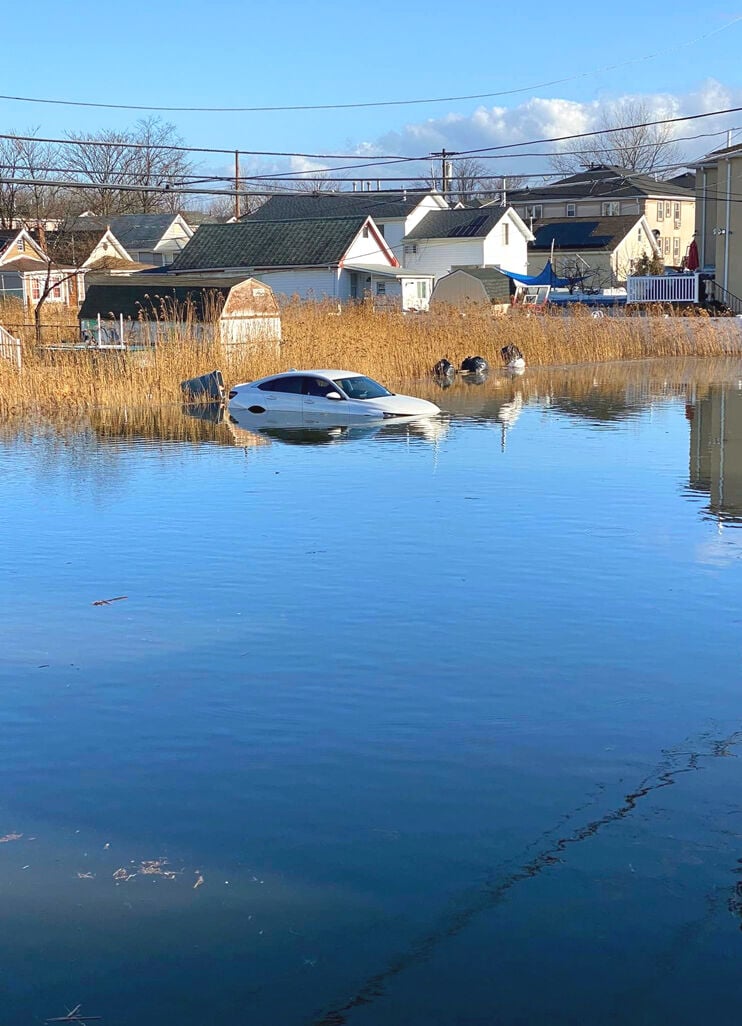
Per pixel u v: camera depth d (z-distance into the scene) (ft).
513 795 24.56
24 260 215.72
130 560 46.03
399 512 54.44
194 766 26.37
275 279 208.54
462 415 96.48
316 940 19.30
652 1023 17.11
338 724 28.68
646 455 71.72
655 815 23.52
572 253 263.49
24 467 70.38
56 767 26.48
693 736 27.68
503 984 18.07
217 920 19.95
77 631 36.86
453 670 32.48
